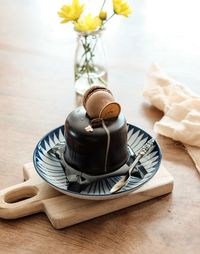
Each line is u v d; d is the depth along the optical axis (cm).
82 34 90
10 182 75
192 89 97
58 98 96
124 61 109
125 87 99
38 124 88
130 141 79
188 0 144
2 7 143
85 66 94
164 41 118
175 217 69
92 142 68
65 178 72
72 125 69
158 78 96
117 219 69
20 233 67
